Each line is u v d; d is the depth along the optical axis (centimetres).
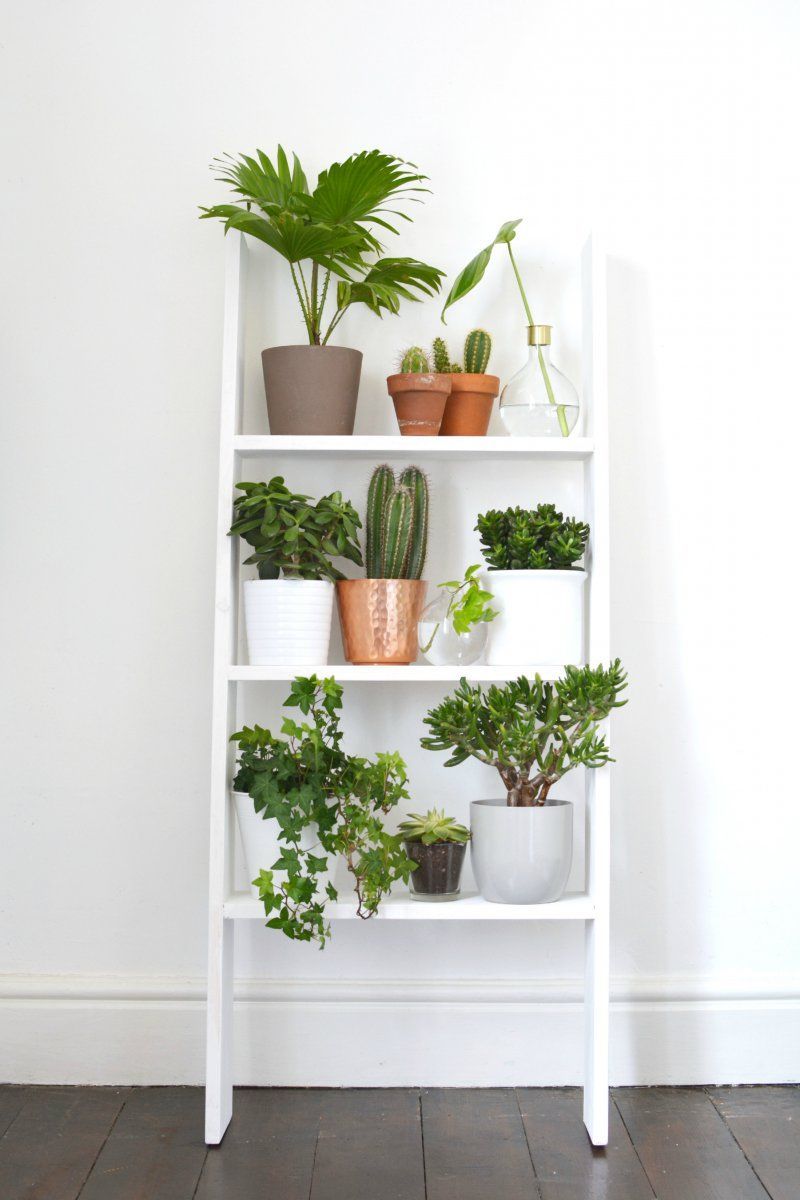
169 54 194
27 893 190
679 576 193
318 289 193
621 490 193
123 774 191
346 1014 188
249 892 176
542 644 169
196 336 193
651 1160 160
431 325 194
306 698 161
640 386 194
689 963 192
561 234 194
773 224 196
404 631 171
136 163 194
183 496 192
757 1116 176
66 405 192
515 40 196
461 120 195
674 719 193
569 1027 188
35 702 191
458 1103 181
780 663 194
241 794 169
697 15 196
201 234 193
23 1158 159
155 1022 188
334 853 166
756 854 193
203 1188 150
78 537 192
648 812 192
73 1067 188
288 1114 176
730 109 196
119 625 191
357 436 178
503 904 167
